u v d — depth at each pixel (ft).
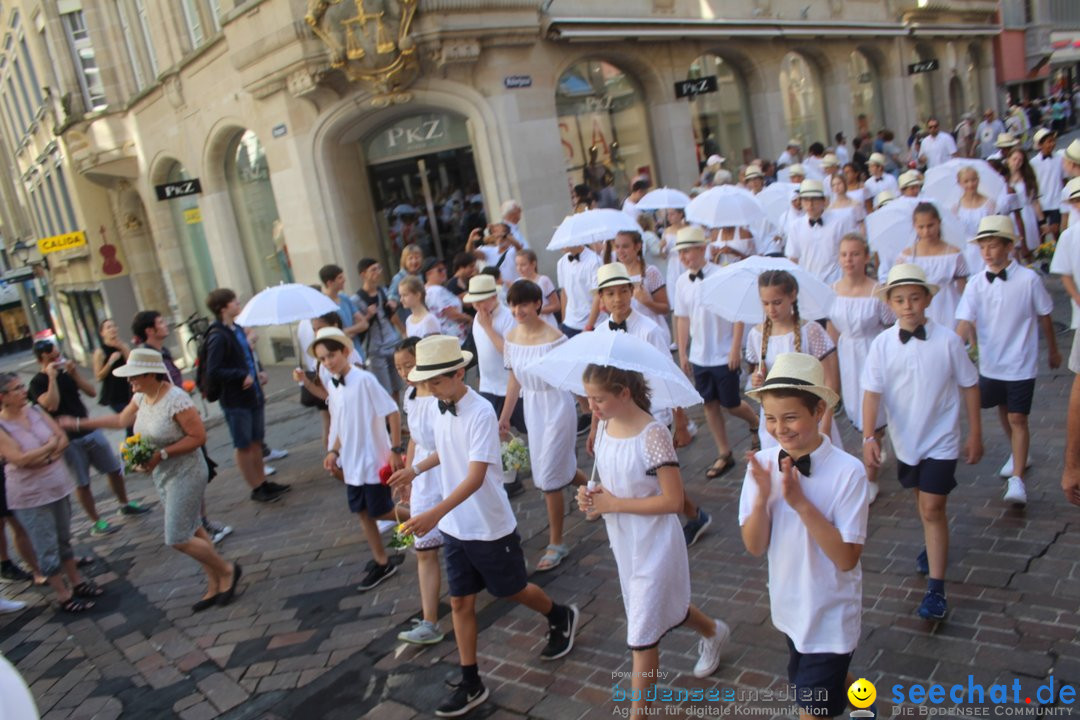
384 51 38.96
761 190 37.22
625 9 49.14
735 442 23.56
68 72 63.36
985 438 20.80
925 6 83.87
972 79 101.91
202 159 51.75
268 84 42.24
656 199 30.71
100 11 60.18
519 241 33.09
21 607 21.74
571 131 47.19
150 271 71.92
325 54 39.68
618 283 17.47
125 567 23.34
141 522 27.35
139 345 26.20
